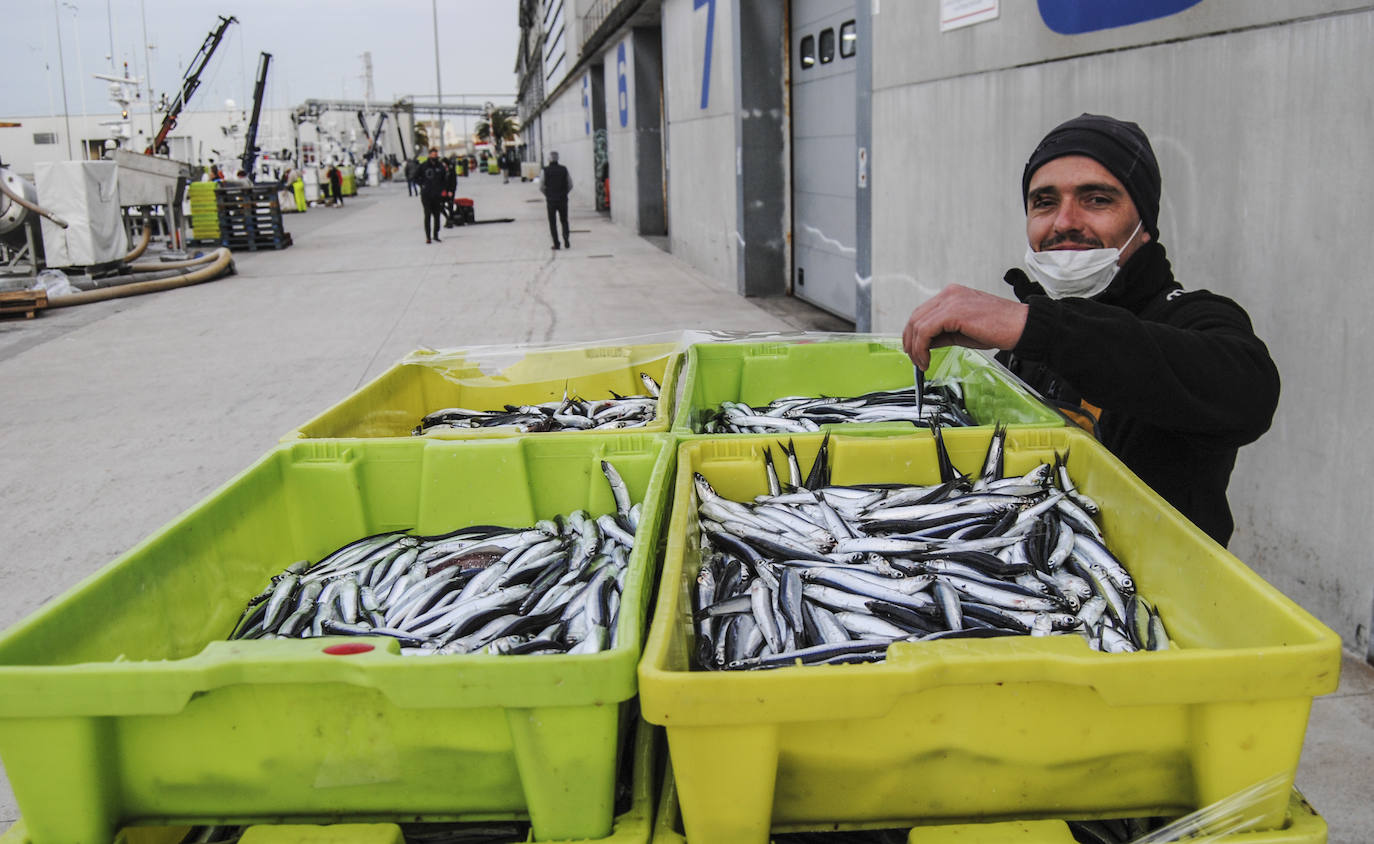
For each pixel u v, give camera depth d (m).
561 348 4.11
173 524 2.07
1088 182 2.13
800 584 1.95
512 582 2.25
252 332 10.56
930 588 1.95
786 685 1.26
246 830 1.46
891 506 2.36
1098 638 1.78
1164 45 3.81
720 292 12.20
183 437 6.64
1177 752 1.39
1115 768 1.40
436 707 1.35
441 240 21.03
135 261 17.77
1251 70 3.40
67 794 1.42
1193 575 1.75
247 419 7.03
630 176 22.08
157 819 1.51
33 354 9.78
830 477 2.58
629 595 1.55
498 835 1.59
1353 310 3.10
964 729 1.37
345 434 3.12
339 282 14.50
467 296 12.57
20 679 1.35
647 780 1.54
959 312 1.76
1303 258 3.26
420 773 1.46
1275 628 1.46
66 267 14.52
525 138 82.44
